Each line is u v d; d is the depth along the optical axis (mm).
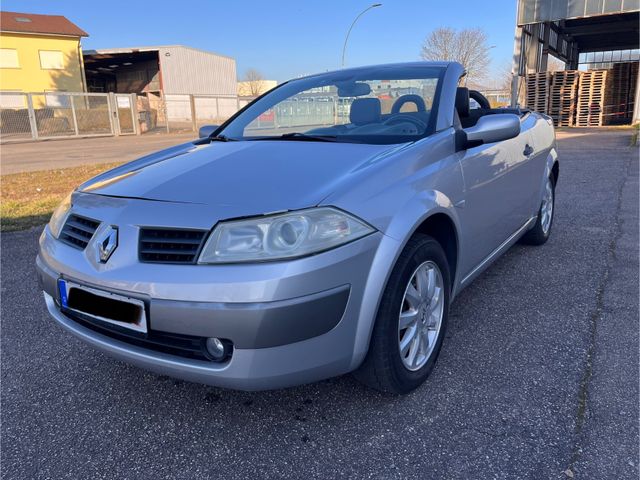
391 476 1904
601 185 7379
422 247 2275
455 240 2625
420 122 2770
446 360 2689
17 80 34031
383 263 2039
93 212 2232
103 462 2045
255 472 1961
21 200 7391
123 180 2436
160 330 1909
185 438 2176
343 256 1924
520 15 20469
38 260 2453
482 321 3127
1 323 3338
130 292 1945
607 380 2453
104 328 2115
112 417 2340
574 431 2102
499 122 2645
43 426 2285
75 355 2930
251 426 2234
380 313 2121
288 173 2197
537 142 4000
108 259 2039
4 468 2021
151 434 2211
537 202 4129
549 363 2627
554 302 3371
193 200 2043
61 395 2529
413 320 2344
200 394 2500
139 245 1995
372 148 2473
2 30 32750
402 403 2344
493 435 2100
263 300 1797
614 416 2186
